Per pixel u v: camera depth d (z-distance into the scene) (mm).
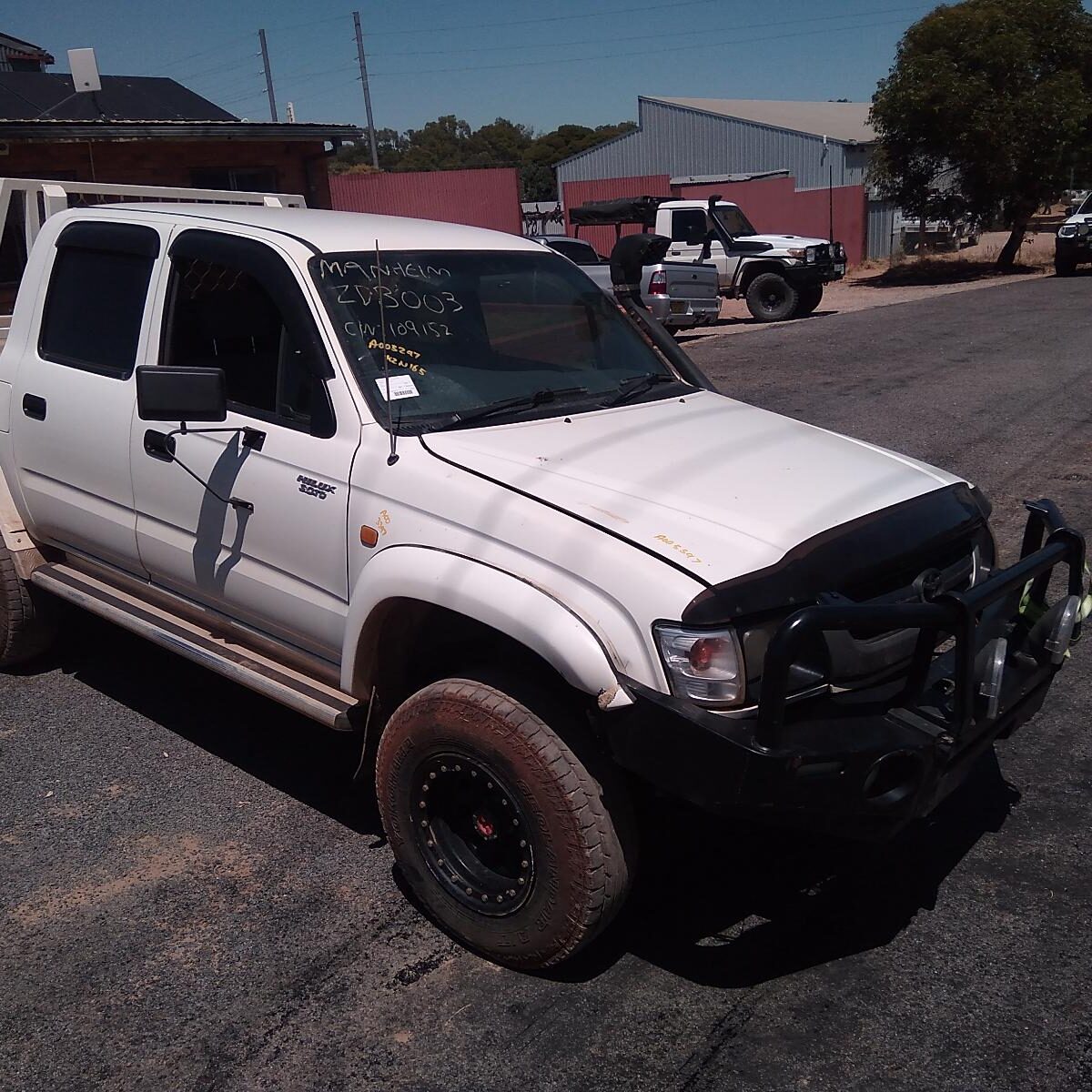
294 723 4703
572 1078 2721
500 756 2893
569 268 4535
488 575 2951
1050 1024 2848
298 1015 2961
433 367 3641
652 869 3600
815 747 2689
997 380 11992
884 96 27781
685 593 2730
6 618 4938
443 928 3303
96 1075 2764
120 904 3457
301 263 3648
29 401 4551
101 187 5219
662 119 46375
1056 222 51125
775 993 3010
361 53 56875
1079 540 3264
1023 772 4141
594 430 3578
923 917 3316
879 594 3018
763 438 3674
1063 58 26984
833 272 20984
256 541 3658
